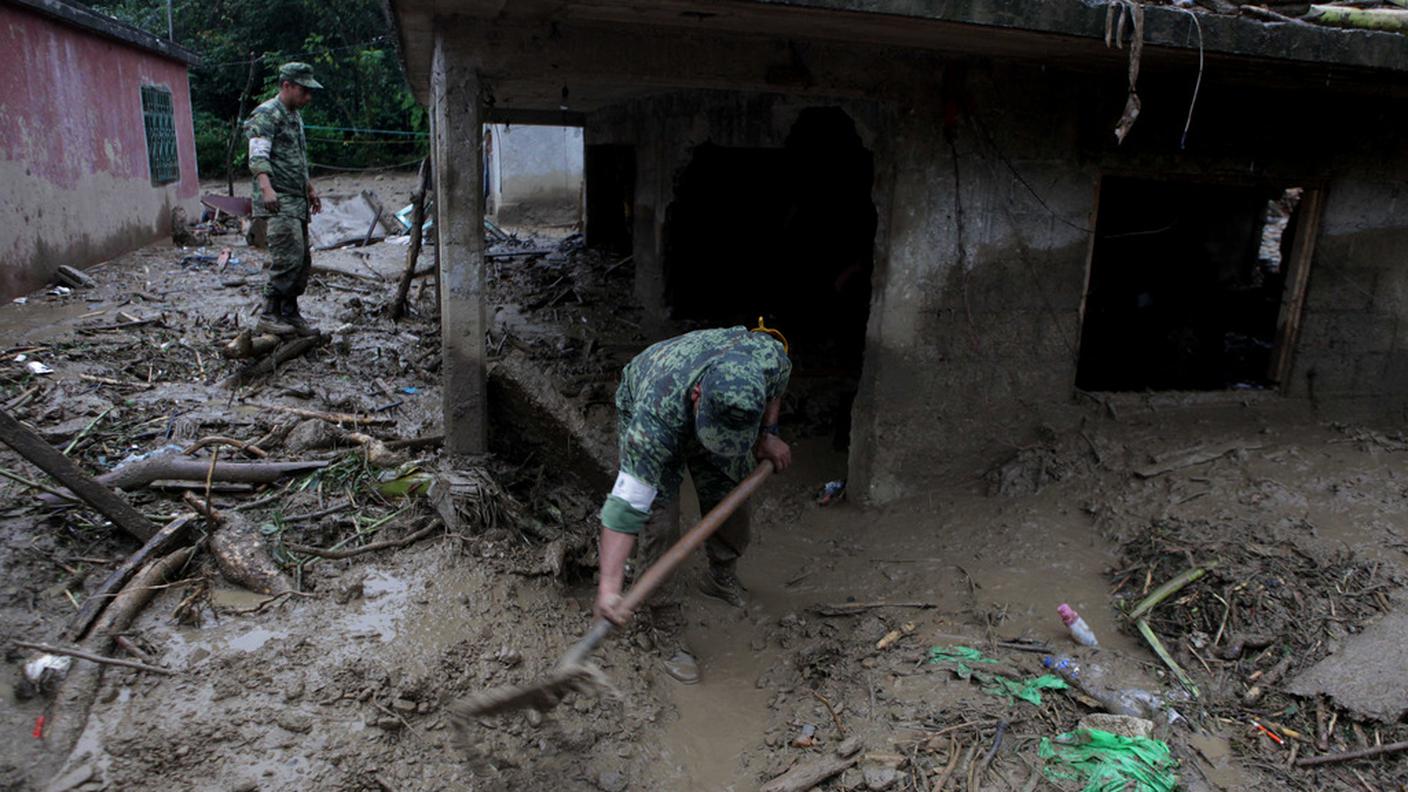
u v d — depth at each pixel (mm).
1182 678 3379
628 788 3004
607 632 2855
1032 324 4980
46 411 4609
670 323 8648
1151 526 4293
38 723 2725
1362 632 3459
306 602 3379
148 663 2982
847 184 9273
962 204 4691
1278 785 2920
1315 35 3955
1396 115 5184
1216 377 7457
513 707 2684
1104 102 4758
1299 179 5145
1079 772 2949
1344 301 5391
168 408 4867
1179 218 8344
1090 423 5156
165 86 11547
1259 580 3754
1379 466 4676
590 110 10094
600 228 12070
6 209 7172
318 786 2701
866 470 5043
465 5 3635
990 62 4531
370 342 6641
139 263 9258
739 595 4266
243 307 7254
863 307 8867
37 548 3408
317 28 22000
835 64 4340
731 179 9250
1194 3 3904
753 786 3090
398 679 3082
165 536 3473
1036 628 3758
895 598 4145
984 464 5117
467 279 4285
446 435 4504
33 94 7770
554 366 7176
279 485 4117
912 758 3029
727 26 3953
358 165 22188
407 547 3783
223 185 19609
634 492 2975
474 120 4078
